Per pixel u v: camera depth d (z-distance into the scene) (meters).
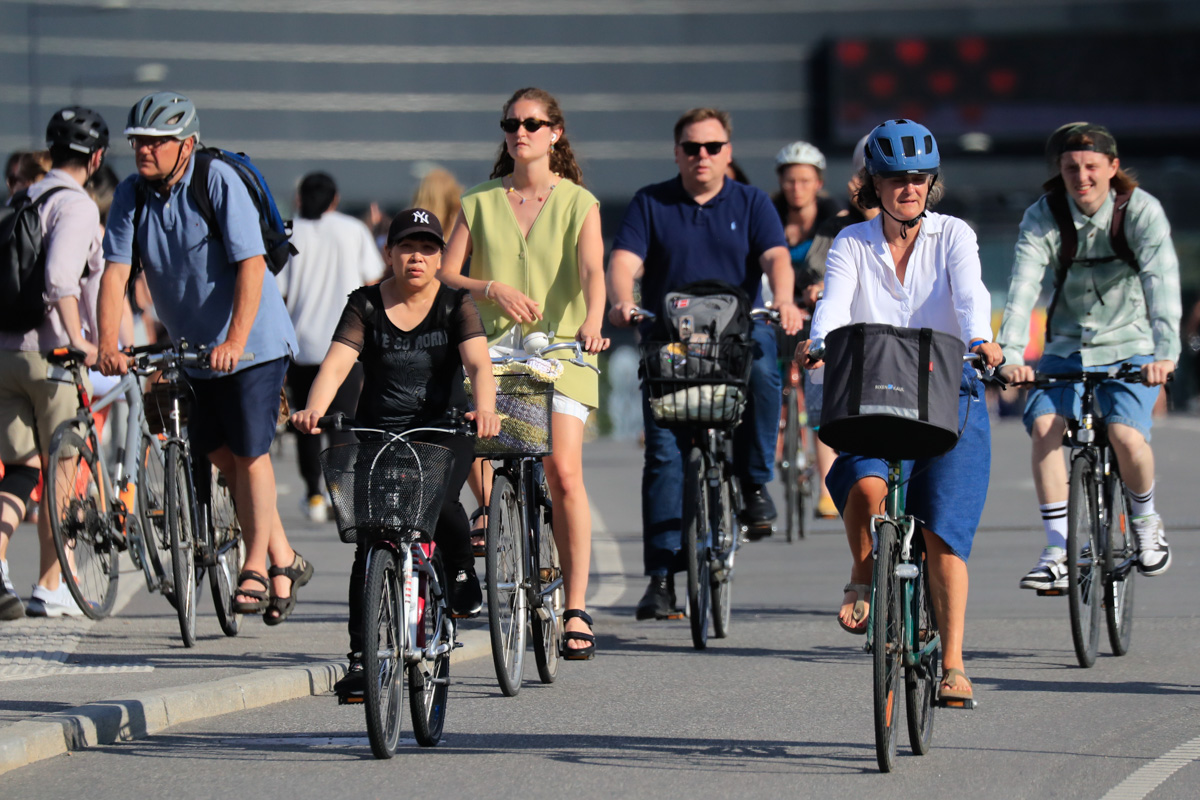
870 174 22.75
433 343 23.64
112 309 29.69
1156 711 24.75
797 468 48.66
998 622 33.00
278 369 30.62
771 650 30.67
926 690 22.27
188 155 29.80
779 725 24.05
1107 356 30.11
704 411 30.75
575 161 30.08
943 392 20.45
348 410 41.28
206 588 39.31
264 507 30.55
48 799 20.17
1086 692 26.22
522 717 24.81
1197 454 82.56
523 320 27.72
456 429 22.73
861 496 22.72
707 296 31.50
